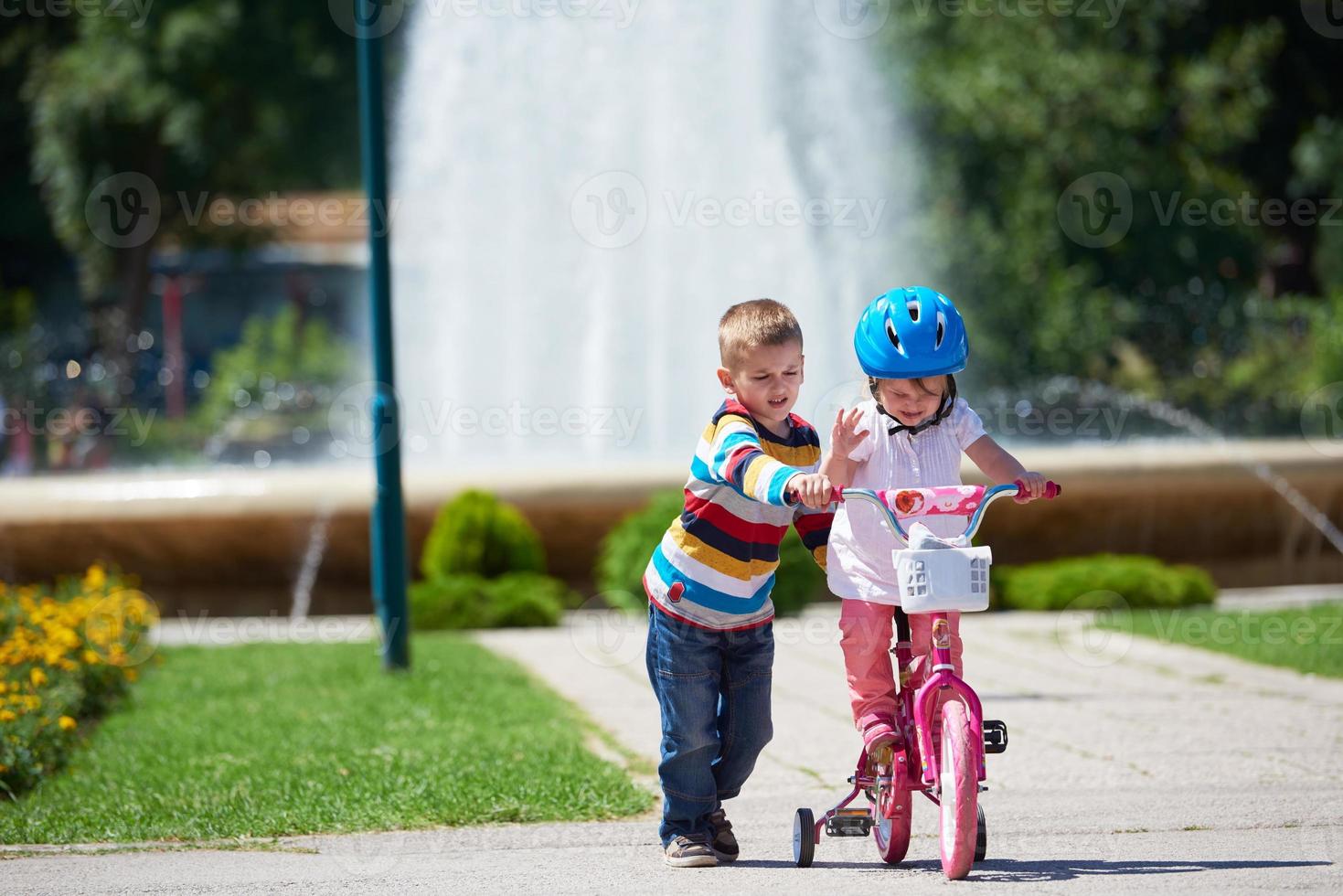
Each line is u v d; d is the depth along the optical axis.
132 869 17.81
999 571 45.25
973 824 15.68
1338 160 100.19
